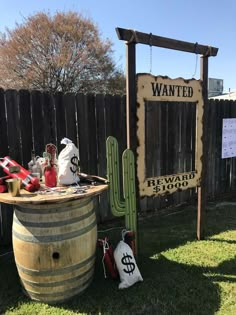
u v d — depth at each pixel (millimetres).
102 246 3029
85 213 2666
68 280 2619
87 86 19281
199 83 3719
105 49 19844
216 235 4109
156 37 3215
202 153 3873
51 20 18844
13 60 18672
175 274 3080
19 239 2559
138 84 3152
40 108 3688
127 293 2771
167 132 4805
